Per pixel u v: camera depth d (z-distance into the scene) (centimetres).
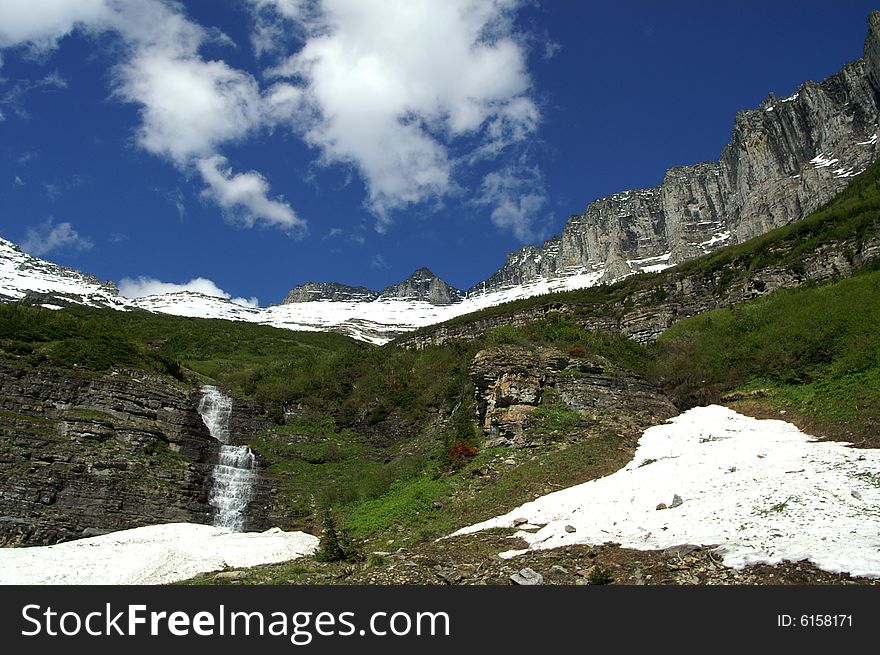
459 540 2061
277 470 3428
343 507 2962
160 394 3541
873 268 4356
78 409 3180
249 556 2122
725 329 4034
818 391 2966
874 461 2033
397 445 3716
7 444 2795
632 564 1543
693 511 1878
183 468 3117
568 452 2841
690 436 2825
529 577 1501
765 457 2303
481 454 3002
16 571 1900
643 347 4300
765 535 1580
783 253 5244
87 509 2731
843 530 1536
